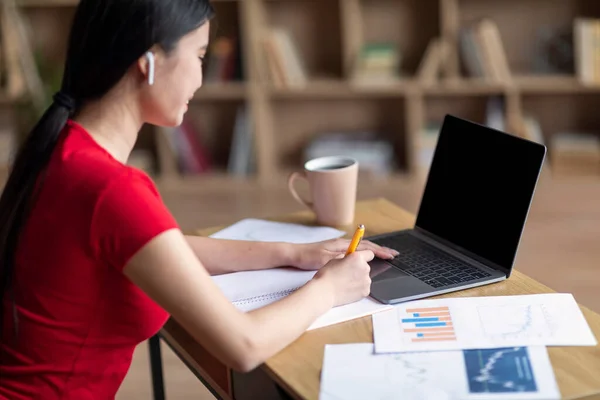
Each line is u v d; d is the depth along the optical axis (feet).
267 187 13.58
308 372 3.66
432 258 4.79
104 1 3.87
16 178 4.02
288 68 13.14
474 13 13.32
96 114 4.03
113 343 4.13
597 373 3.50
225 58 13.28
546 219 11.83
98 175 3.79
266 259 4.76
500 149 4.77
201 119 14.24
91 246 3.80
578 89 12.73
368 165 13.38
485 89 12.86
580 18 13.07
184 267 3.72
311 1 13.53
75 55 3.97
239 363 3.76
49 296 3.98
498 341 3.79
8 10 12.96
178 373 8.35
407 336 3.89
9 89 13.24
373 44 13.50
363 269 4.27
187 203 13.08
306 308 3.98
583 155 12.99
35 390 4.09
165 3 3.85
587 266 10.30
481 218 4.79
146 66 3.91
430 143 13.20
